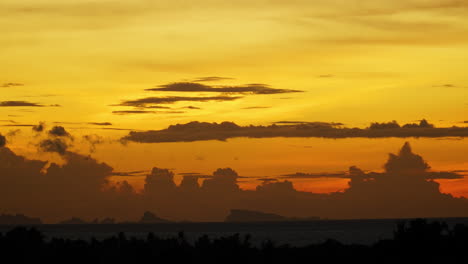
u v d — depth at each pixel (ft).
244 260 253.65
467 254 238.27
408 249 243.81
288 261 255.50
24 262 248.52
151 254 254.68
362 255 255.50
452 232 257.55
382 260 245.24
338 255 257.75
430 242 243.19
